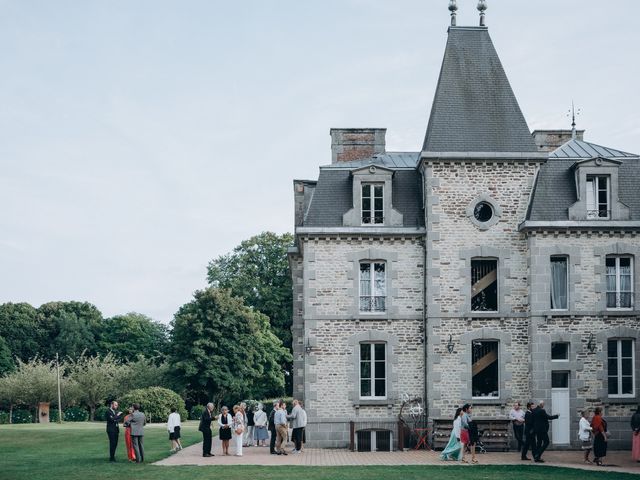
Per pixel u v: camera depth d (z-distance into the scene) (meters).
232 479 20.48
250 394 62.66
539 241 29.55
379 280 30.42
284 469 22.70
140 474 21.61
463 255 29.89
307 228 29.95
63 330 85.81
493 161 30.28
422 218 30.56
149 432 40.19
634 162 31.23
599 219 29.75
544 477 21.00
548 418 25.39
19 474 21.67
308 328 29.83
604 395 29.05
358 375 29.70
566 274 29.78
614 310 29.38
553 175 30.55
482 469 22.78
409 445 29.23
